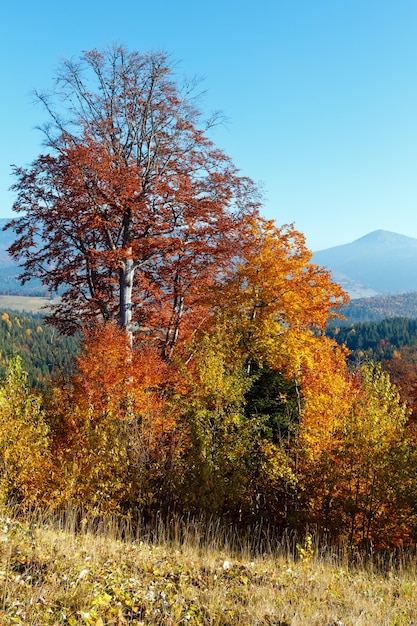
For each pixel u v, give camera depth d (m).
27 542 7.39
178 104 18.81
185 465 12.75
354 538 13.91
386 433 14.03
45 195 17.05
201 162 19.11
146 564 7.69
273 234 20.20
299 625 5.96
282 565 9.41
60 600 5.52
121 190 16.38
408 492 13.36
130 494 11.39
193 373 15.24
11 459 11.13
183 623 5.75
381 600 7.49
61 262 18.56
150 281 19.75
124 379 15.30
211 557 8.95
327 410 18.33
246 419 14.27
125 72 18.61
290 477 15.02
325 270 20.16
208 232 18.09
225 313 19.14
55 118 17.55
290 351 18.72
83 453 12.16
